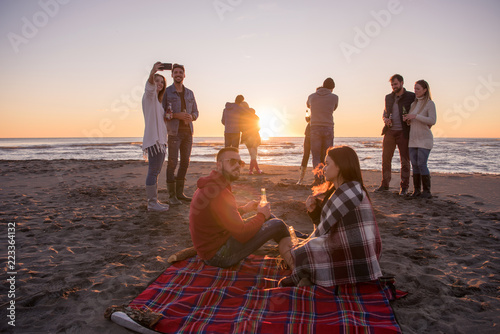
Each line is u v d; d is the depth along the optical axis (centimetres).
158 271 301
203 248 280
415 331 210
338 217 242
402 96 629
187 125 557
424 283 273
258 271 290
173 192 559
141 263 319
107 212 518
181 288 257
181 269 292
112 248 361
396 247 360
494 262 316
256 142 973
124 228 433
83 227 436
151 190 515
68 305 242
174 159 550
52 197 644
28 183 834
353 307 223
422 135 591
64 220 470
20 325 216
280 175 983
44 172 1075
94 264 316
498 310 232
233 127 819
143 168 1191
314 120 667
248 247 281
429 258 327
